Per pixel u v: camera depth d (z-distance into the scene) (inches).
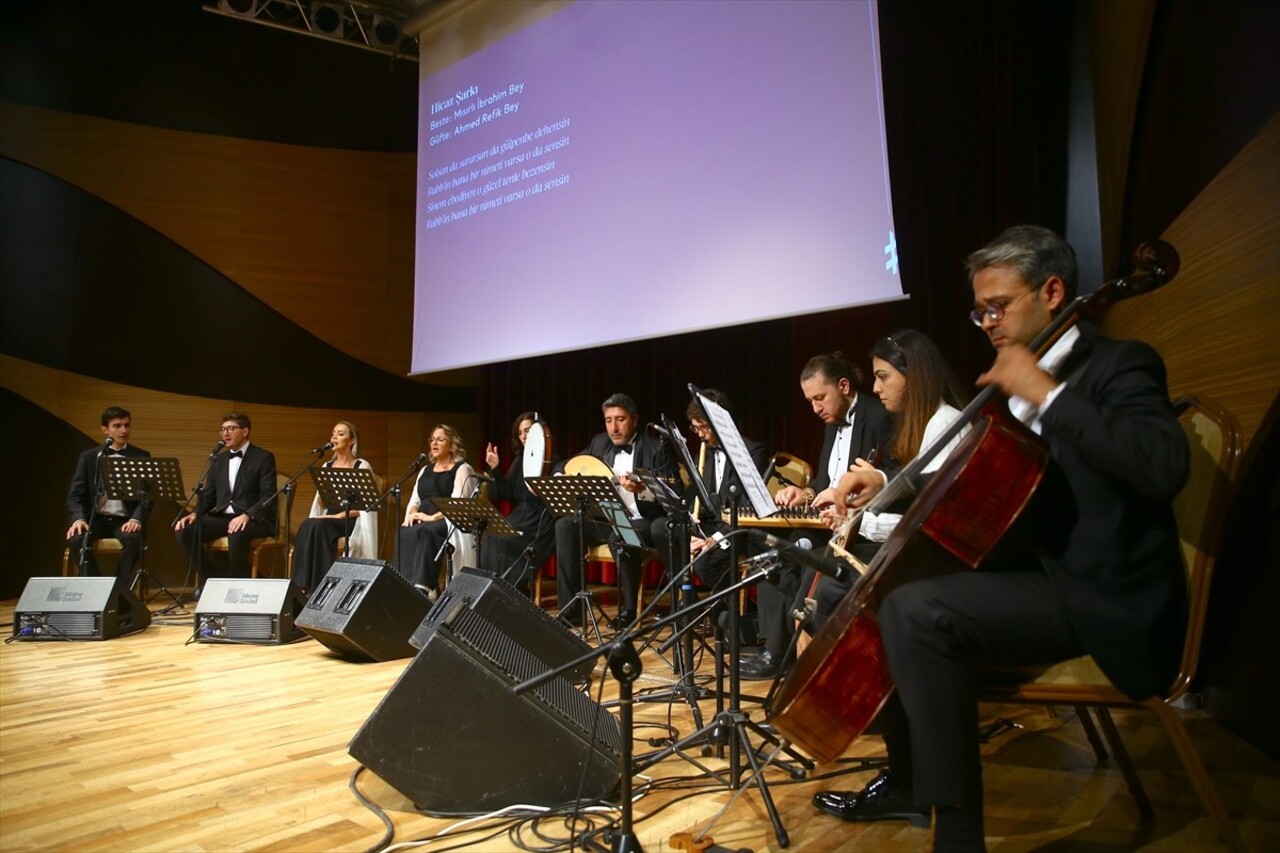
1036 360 57.5
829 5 150.6
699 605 68.1
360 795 82.4
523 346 202.4
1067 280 62.6
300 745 99.0
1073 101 146.9
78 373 248.7
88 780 87.3
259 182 272.1
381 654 146.8
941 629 57.6
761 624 131.4
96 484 212.7
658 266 174.7
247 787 85.2
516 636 104.2
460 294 220.4
